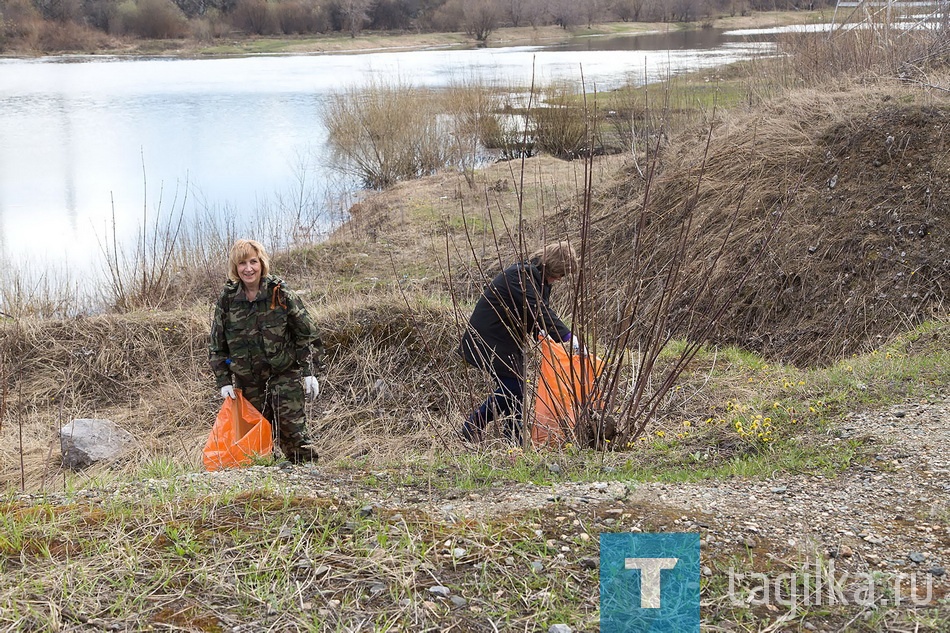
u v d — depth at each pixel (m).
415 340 7.34
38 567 2.92
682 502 3.64
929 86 9.44
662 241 9.12
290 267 10.78
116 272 9.80
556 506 3.53
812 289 7.89
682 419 5.84
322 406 6.88
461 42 62.81
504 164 15.97
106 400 7.04
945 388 5.02
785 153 9.32
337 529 3.23
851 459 4.16
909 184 8.19
